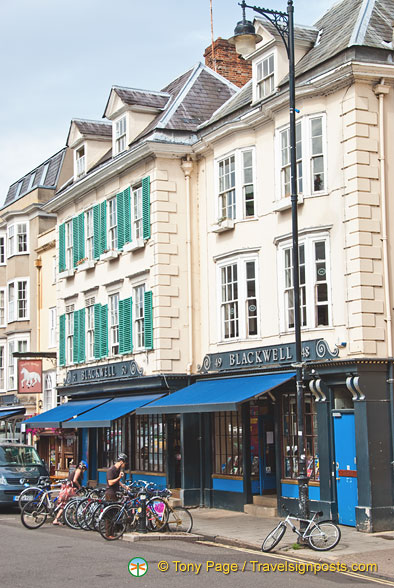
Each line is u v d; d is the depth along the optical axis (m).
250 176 21.48
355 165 17.66
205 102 26.02
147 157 24.19
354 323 17.33
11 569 12.74
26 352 33.50
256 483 21.05
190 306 23.30
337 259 18.12
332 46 19.58
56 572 12.46
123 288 25.86
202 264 23.39
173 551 14.78
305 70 19.31
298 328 15.27
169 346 23.11
